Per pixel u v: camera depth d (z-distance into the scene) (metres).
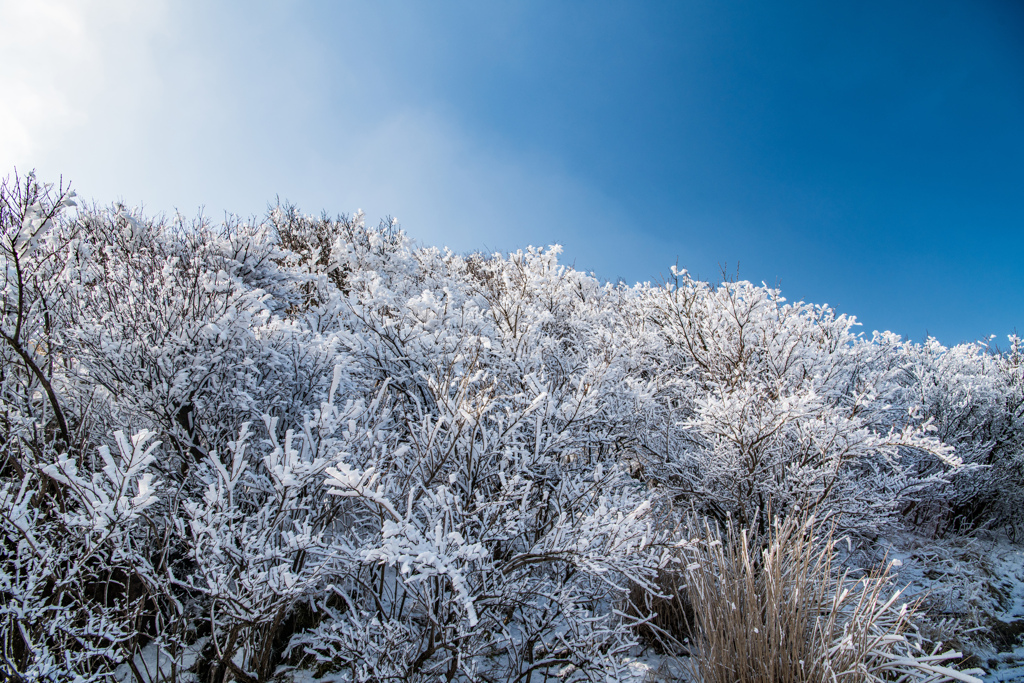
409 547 1.82
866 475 5.07
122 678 2.15
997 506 6.06
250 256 6.08
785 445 4.16
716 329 5.44
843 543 4.67
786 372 5.10
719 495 4.30
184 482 2.50
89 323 2.94
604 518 2.31
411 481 2.80
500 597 2.43
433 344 4.09
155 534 2.45
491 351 4.22
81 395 2.93
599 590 3.00
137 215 7.09
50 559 1.75
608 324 7.28
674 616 3.26
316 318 4.77
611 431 4.21
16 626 1.88
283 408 3.15
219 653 2.07
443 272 10.45
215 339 3.10
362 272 8.29
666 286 6.41
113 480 1.71
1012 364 7.03
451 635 2.37
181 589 2.64
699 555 2.60
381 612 2.52
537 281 7.43
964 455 5.48
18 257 2.63
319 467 1.96
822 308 5.97
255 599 1.87
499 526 2.63
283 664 2.48
